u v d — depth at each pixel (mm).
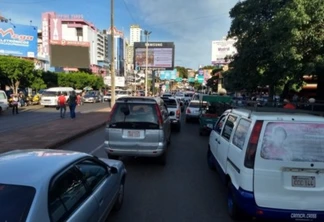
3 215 2713
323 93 21578
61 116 22188
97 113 26859
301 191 4438
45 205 2869
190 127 18625
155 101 8562
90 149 10961
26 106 39094
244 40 19281
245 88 21844
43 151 4066
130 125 8289
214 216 5258
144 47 63500
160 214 5305
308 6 13023
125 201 5891
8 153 3883
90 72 86688
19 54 58594
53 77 56125
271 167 4492
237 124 5734
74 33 93812
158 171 8172
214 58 69500
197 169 8430
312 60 14086
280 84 19047
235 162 5090
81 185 3717
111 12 27438
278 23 13938
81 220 3271
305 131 4574
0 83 43969
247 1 19391
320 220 4449
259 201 4496
